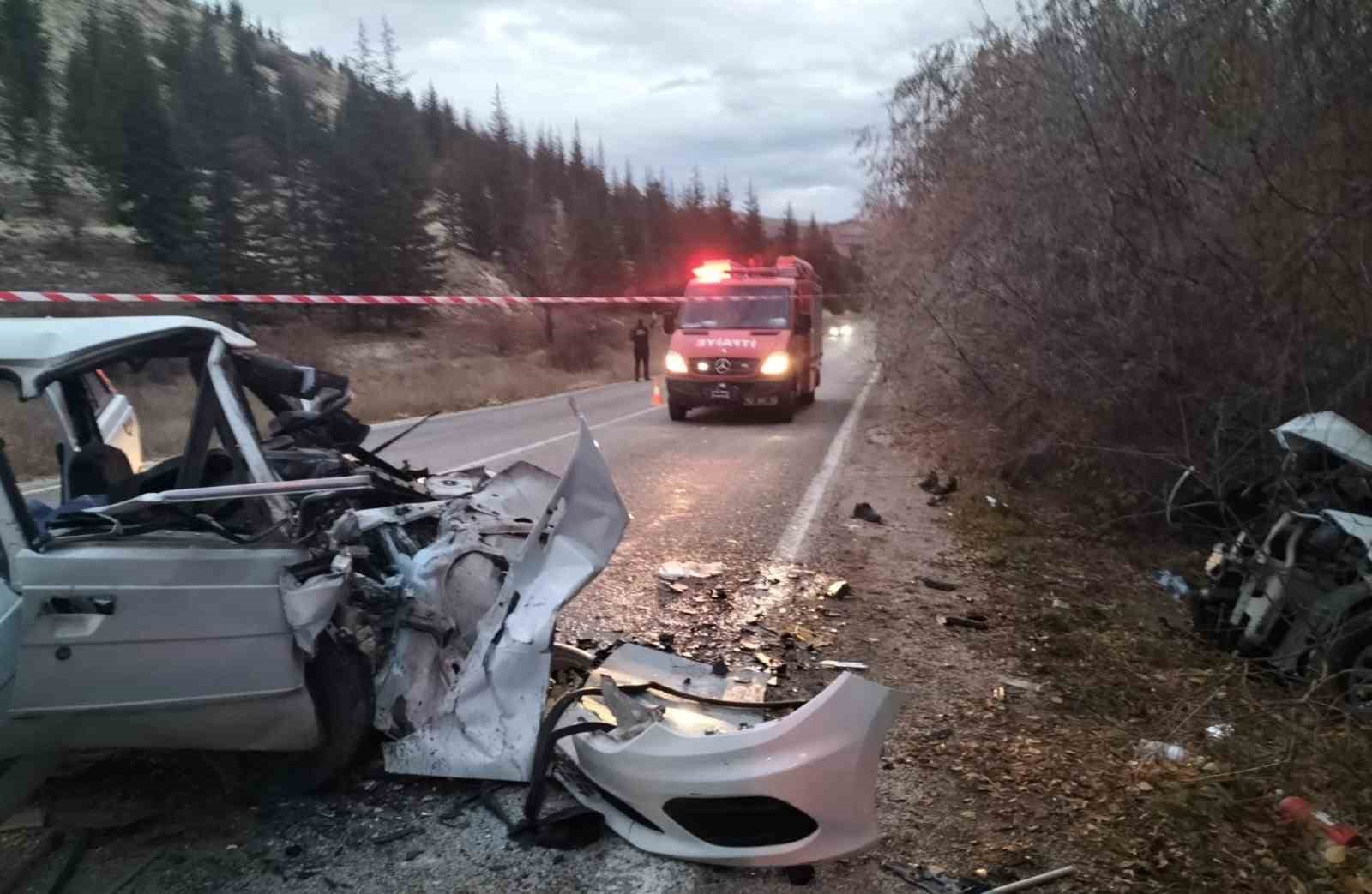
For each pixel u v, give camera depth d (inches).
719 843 120.3
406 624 143.5
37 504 141.3
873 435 533.0
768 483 382.0
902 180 505.4
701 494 359.6
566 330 1370.6
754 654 194.1
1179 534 301.1
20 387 126.3
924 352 459.5
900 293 520.4
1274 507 212.5
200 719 126.6
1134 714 170.1
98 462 154.6
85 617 119.7
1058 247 324.2
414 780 141.8
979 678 183.8
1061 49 323.9
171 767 146.4
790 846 116.0
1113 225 290.5
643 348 1129.4
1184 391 281.4
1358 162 237.5
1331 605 177.6
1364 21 235.0
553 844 126.0
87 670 119.7
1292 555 192.5
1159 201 282.0
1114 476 308.2
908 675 185.0
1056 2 331.9
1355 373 250.4
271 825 131.3
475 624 146.6
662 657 163.3
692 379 590.9
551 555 143.6
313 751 138.5
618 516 146.8
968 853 125.0
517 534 155.8
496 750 132.3
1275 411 253.3
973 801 137.9
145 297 318.0
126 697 121.9
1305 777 142.6
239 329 172.7
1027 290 340.2
